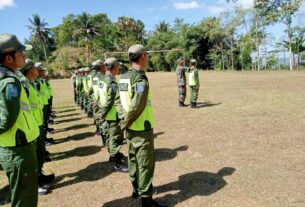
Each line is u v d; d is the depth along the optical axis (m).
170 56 59.06
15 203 3.18
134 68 3.88
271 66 51.09
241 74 34.28
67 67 67.81
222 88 18.30
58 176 5.61
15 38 3.08
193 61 11.71
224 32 52.22
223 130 7.86
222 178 4.91
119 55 37.41
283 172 4.98
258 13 46.84
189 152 6.31
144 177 3.97
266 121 8.45
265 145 6.37
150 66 64.94
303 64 47.91
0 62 3.03
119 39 74.81
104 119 5.62
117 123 5.52
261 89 16.36
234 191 4.45
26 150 3.11
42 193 4.87
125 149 6.93
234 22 50.56
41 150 5.00
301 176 4.80
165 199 4.36
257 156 5.77
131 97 3.83
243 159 5.66
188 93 16.86
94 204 4.46
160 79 32.56
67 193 4.87
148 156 3.94
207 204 4.16
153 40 65.56
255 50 51.06
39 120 5.02
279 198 4.17
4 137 3.04
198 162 5.70
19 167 3.09
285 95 13.21
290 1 43.47
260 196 4.25
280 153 5.84
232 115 9.66
